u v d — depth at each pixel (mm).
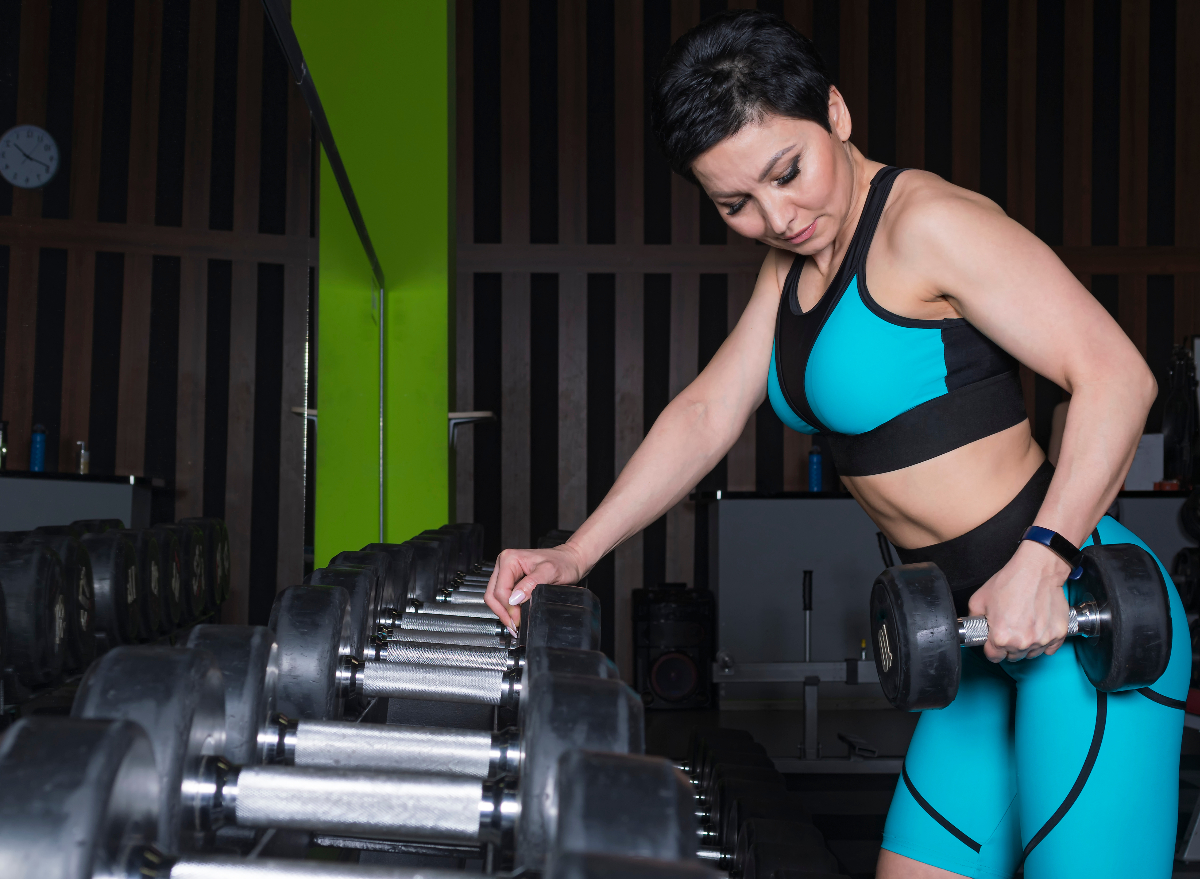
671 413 1368
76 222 821
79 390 838
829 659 5070
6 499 718
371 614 1161
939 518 1144
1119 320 5836
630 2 5777
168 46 1051
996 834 1217
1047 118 5891
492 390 5668
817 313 1152
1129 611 947
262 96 1462
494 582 1170
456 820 573
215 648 658
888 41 5879
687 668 5098
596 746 507
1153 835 1063
